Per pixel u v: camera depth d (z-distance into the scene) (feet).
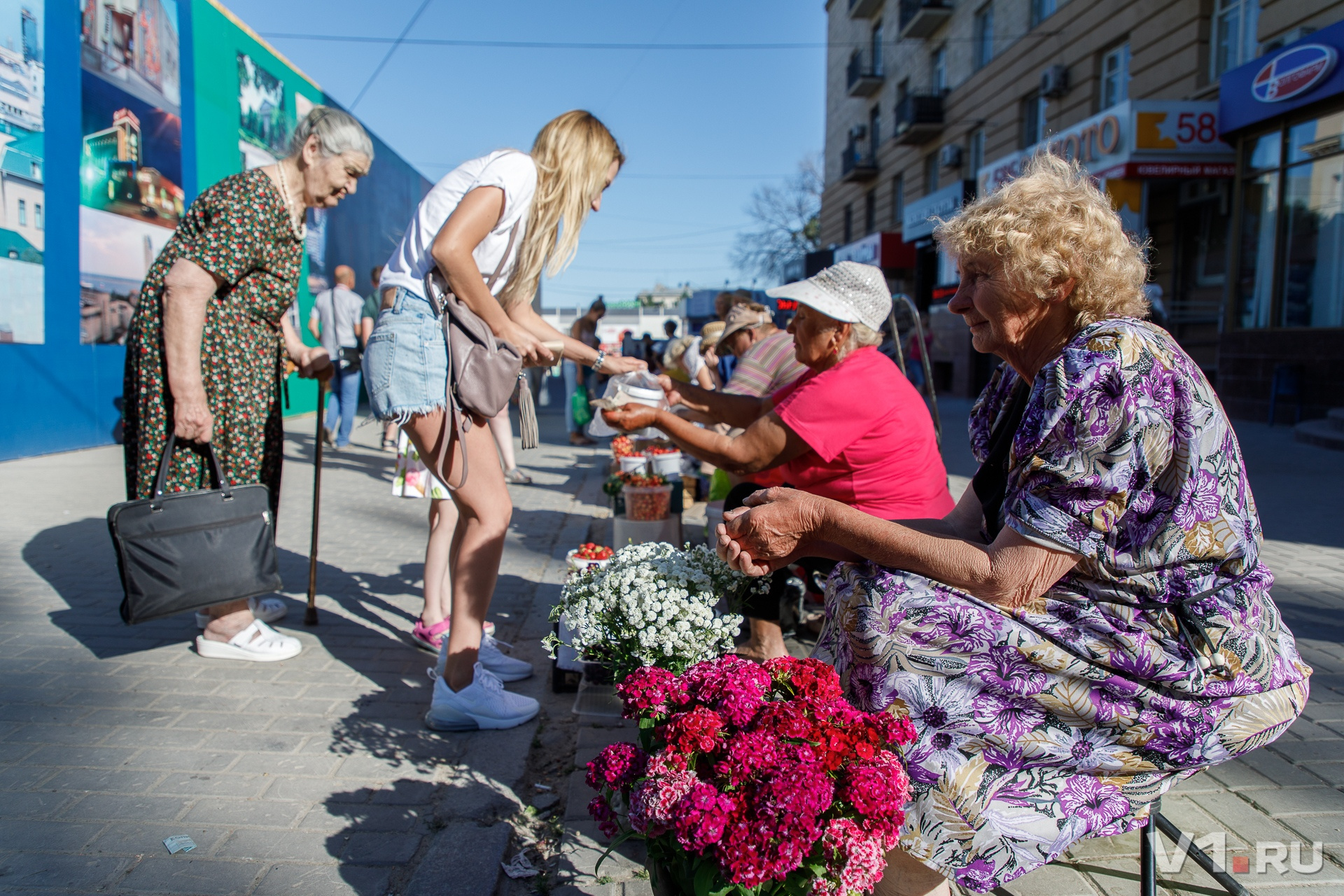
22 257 26.58
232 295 10.54
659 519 14.12
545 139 8.86
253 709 9.61
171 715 9.39
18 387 26.86
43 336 27.73
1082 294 5.23
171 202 33.91
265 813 7.53
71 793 7.73
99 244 30.01
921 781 5.28
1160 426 4.77
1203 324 50.08
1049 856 5.22
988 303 5.44
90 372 29.96
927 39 79.97
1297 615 13.23
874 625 5.51
